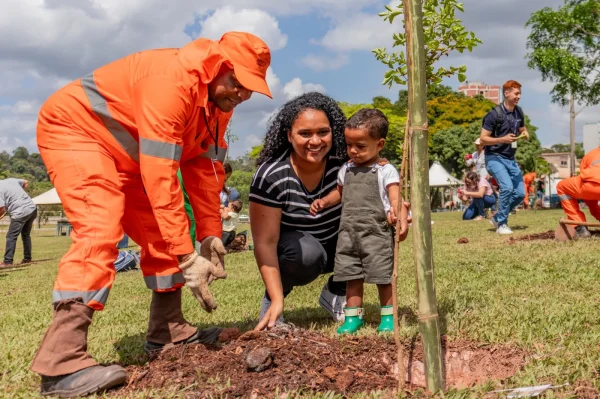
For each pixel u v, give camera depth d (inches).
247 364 118.6
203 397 109.2
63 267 115.7
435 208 2201.0
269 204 154.9
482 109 2498.8
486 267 261.0
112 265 119.0
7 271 471.8
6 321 218.4
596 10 1193.4
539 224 510.3
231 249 471.5
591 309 169.0
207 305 122.6
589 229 381.4
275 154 156.6
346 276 155.5
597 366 119.1
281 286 152.2
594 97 1237.1
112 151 124.7
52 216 2359.7
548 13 1216.8
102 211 118.3
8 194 526.9
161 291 140.2
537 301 182.5
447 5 122.6
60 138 121.6
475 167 690.8
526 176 1153.4
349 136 150.1
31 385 124.8
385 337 143.9
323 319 179.9
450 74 129.7
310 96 148.7
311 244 158.7
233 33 124.3
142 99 118.5
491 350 135.0
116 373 115.4
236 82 124.6
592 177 328.8
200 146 138.5
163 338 142.6
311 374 118.3
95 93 123.0
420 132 103.0
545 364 123.4
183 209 121.4
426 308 107.0
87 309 115.0
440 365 108.1
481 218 676.7
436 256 312.0
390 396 109.6
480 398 106.3
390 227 154.2
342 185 158.4
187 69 120.0
